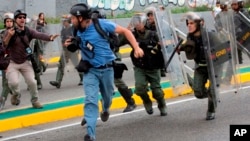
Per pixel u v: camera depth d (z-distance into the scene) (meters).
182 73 20.25
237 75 16.91
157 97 17.23
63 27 21.53
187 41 15.77
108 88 14.13
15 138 15.88
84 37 13.53
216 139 14.42
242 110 17.78
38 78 24.59
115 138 15.12
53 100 21.42
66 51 21.91
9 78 18.81
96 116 13.68
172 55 16.38
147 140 14.73
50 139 15.56
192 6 52.12
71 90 24.20
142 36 16.39
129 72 29.28
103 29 13.59
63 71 24.77
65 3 43.22
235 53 16.66
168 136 15.03
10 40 18.12
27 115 17.98
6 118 17.69
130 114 18.17
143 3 48.88
